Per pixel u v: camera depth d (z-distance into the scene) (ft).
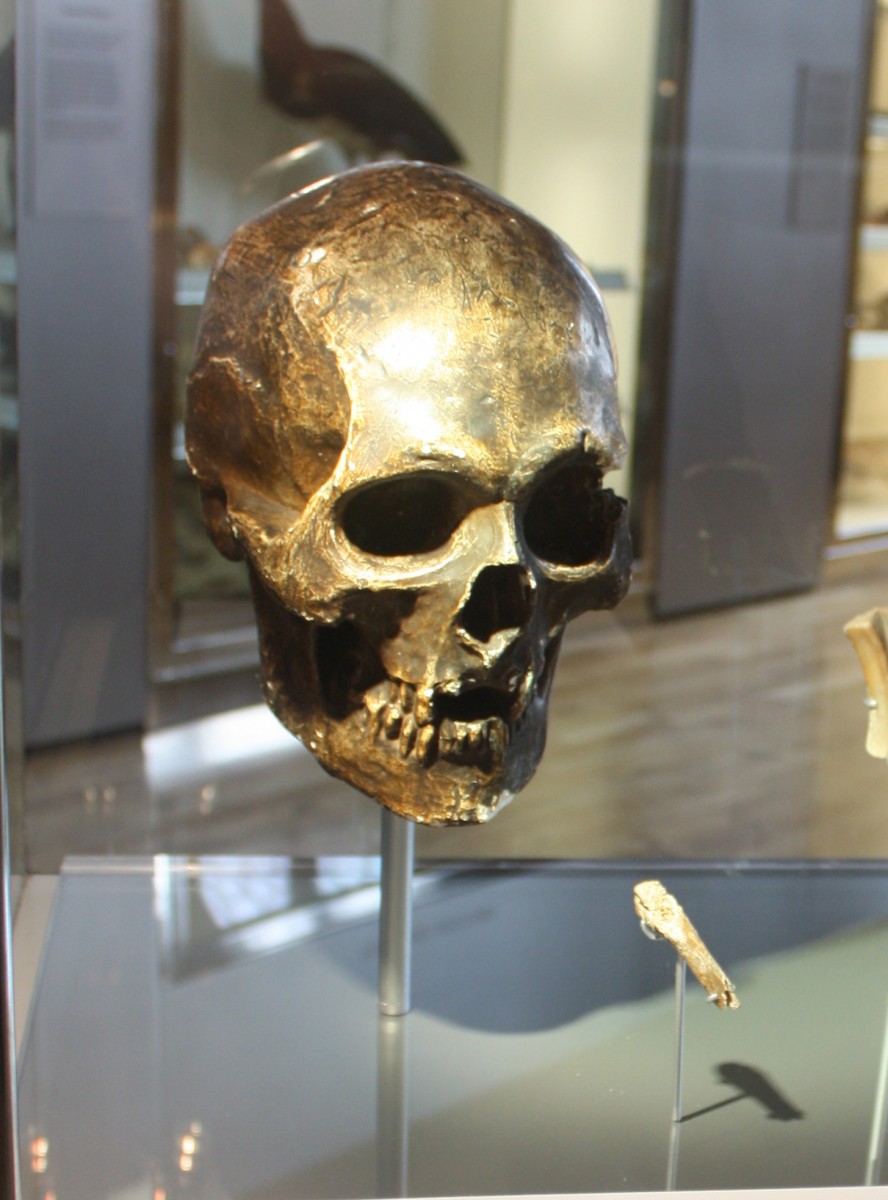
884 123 5.94
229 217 5.68
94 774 6.08
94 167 5.58
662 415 6.03
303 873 5.33
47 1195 3.59
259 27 5.49
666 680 6.37
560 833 6.38
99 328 5.70
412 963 4.73
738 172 5.83
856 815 6.17
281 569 3.51
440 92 5.68
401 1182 3.64
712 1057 4.25
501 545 3.38
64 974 4.59
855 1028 4.41
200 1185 3.64
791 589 6.36
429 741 3.56
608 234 5.83
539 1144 3.85
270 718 6.18
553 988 4.59
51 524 5.81
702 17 5.62
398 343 3.42
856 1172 3.75
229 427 3.75
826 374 6.18
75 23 5.41
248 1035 4.31
